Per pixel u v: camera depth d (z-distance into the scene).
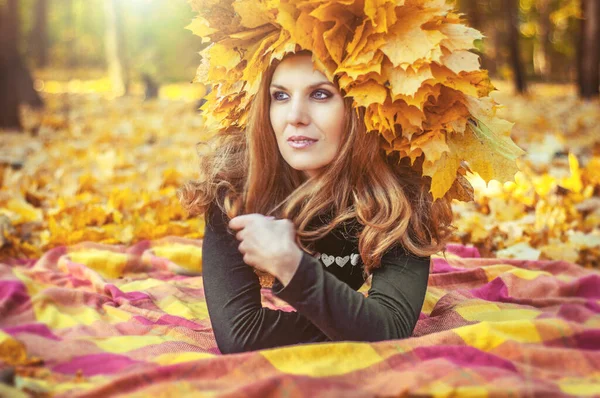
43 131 9.42
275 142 2.14
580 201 4.78
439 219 2.17
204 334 2.38
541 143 8.29
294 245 1.89
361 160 2.06
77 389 1.78
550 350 1.95
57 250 3.52
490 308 2.59
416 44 1.92
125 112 13.81
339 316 1.90
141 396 1.67
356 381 1.81
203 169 2.24
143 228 3.88
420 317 2.64
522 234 4.02
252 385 1.65
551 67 35.78
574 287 2.92
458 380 1.73
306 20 1.95
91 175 5.04
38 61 30.44
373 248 2.06
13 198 4.30
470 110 2.04
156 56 17.98
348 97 2.03
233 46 2.12
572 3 26.52
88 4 40.91
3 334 1.97
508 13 20.25
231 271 2.12
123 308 2.68
